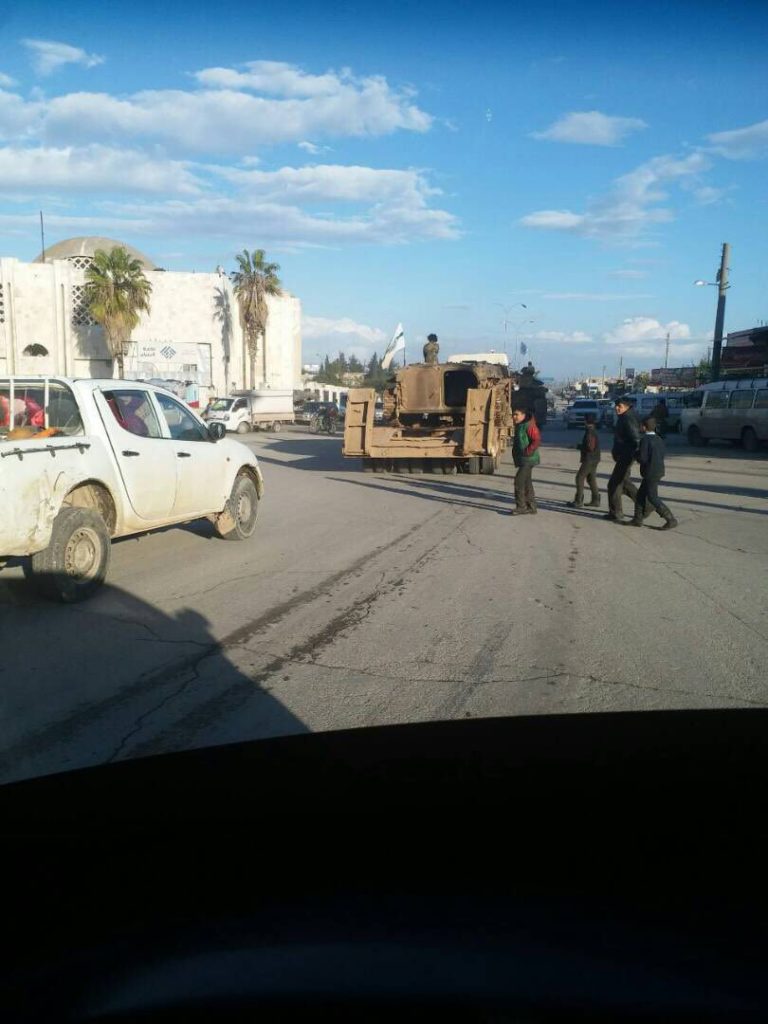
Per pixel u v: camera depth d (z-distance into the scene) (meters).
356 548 10.41
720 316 38.81
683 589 8.34
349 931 1.83
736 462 24.30
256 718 4.86
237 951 1.79
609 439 35.84
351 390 19.45
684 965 1.69
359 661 5.96
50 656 6.04
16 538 6.78
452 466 19.81
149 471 8.60
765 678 5.62
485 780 2.80
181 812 2.56
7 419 8.17
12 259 48.38
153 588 8.16
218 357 53.69
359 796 2.67
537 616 7.23
